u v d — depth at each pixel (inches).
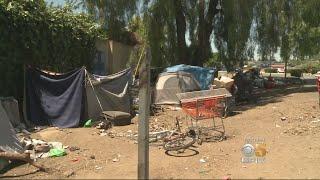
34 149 394.0
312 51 1105.4
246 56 1016.2
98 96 565.9
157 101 740.0
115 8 880.9
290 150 391.2
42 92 565.0
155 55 932.6
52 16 627.8
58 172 333.1
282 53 1082.1
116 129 509.0
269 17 1016.2
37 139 447.2
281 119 571.5
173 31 968.9
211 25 1024.2
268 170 325.4
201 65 1003.3
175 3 948.6
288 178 304.7
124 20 895.7
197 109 451.2
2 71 549.6
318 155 371.9
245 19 935.0
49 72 582.6
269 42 1037.8
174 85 737.6
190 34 997.8
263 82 1190.3
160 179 301.0
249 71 1086.4
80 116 544.7
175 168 330.0
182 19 972.6
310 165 339.9
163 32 943.0
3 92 553.0
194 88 749.9
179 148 388.5
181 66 773.3
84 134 478.6
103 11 881.5
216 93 458.6
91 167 343.6
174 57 981.8
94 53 731.4
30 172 336.2
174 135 440.5
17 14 560.1
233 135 463.2
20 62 573.0
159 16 918.4
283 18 1038.4
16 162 361.1
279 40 1045.8
